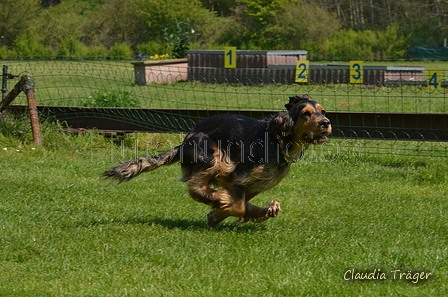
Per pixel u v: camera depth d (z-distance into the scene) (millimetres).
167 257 6062
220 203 6887
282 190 9484
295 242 6664
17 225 7246
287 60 29688
